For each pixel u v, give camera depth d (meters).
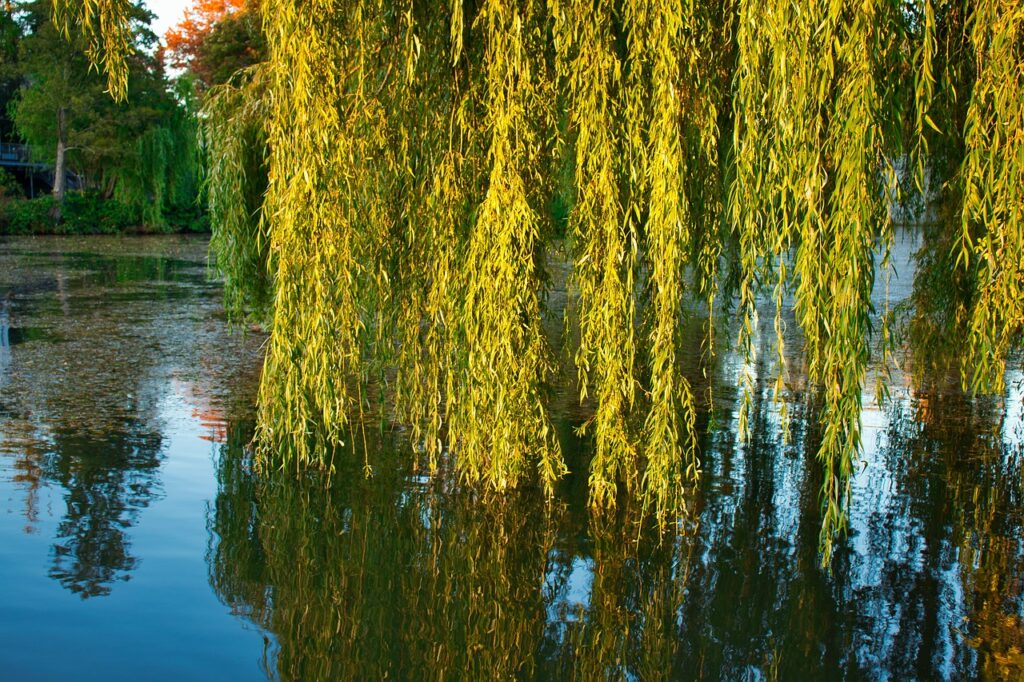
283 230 4.32
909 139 4.32
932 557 4.28
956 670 3.30
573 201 4.82
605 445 4.66
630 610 3.79
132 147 33.72
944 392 7.68
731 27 4.09
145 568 4.09
